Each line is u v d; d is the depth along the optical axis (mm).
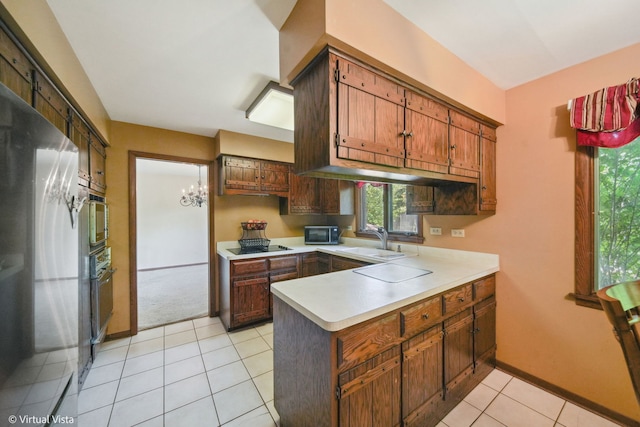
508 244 1983
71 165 1035
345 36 1084
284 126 2529
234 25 1331
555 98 1764
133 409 1632
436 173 1621
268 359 2217
